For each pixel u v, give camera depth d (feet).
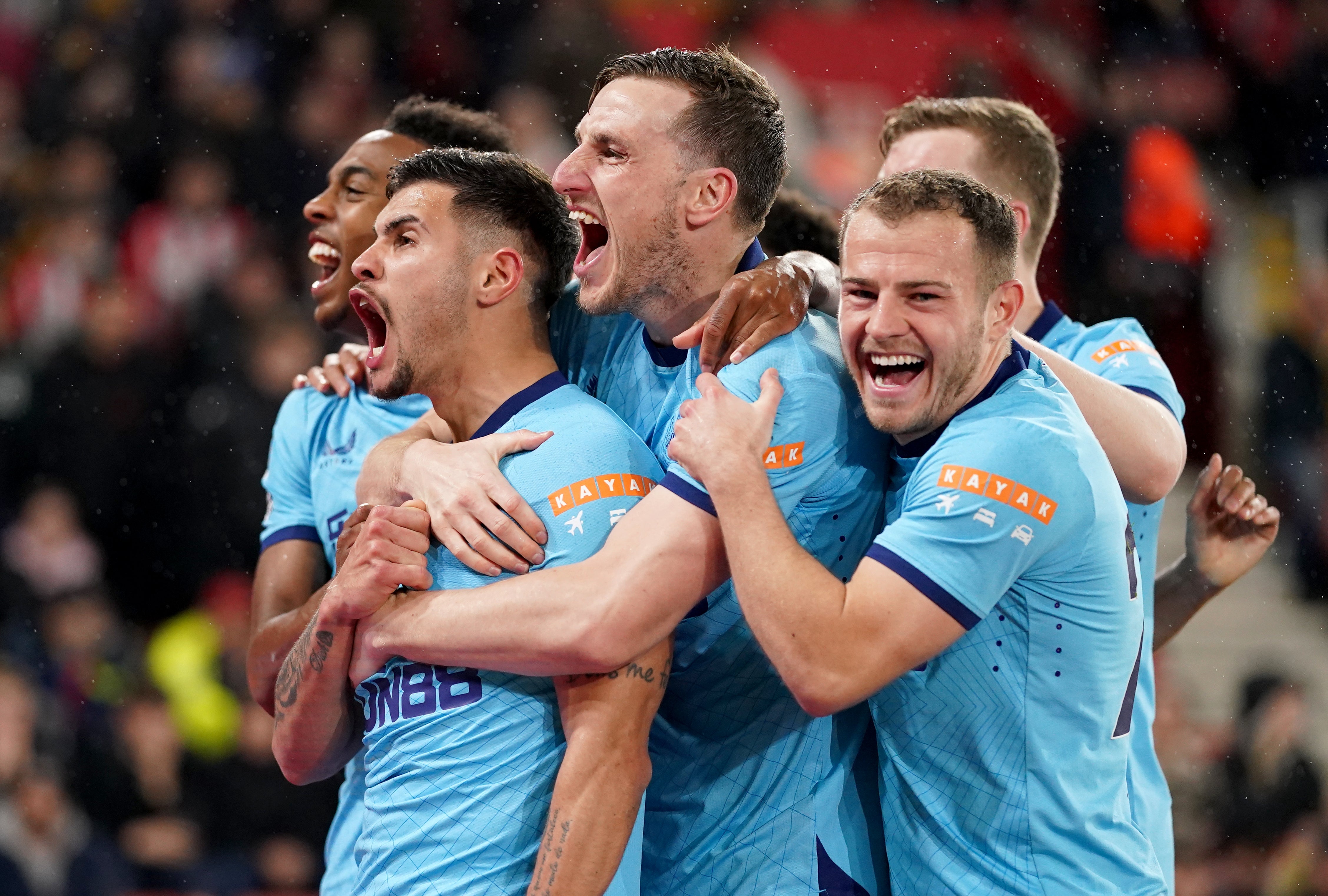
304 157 38.09
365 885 10.47
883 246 10.00
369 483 11.29
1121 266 36.42
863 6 39.75
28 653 29.45
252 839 26.55
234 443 32.96
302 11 38.81
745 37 39.75
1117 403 11.56
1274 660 32.24
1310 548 35.70
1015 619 10.31
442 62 38.83
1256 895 26.96
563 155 37.99
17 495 32.32
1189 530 15.16
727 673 11.12
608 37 39.04
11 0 40.40
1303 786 27.73
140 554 32.17
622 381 11.73
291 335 34.32
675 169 10.77
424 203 10.80
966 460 9.86
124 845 26.11
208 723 27.27
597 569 9.83
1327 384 37.65
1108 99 38.60
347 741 11.68
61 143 38.50
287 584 13.87
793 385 10.52
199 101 38.40
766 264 11.03
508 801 10.09
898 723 10.80
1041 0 39.70
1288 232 39.19
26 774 25.98
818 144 38.01
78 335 34.35
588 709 9.98
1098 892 10.61
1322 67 41.04
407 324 10.76
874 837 11.32
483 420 11.00
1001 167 14.51
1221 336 37.09
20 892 25.29
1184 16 40.52
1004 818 10.53
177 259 36.52
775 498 10.05
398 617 10.36
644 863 11.54
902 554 9.66
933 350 9.99
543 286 11.15
